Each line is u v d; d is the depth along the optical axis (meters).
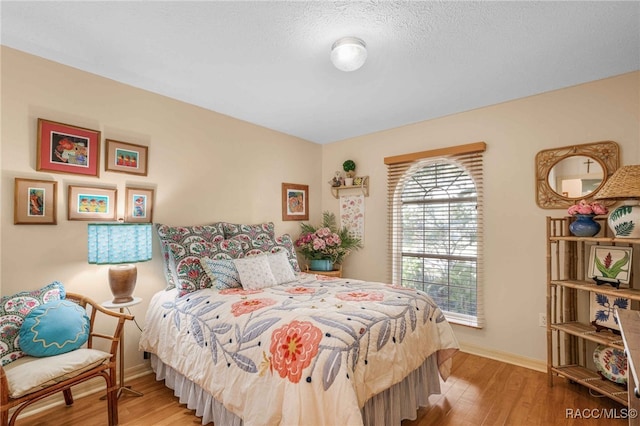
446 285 3.20
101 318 2.28
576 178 2.44
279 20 1.68
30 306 1.81
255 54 2.02
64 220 2.13
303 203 3.97
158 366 2.30
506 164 2.79
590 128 2.39
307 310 1.76
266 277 2.54
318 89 2.55
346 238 3.81
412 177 3.48
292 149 3.86
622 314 1.51
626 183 1.93
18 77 1.97
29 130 2.00
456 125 3.09
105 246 2.01
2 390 1.41
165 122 2.68
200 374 1.81
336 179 3.95
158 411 1.98
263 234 3.12
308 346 1.45
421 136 3.34
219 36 1.83
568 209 2.23
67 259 2.14
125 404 2.05
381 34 1.80
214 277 2.42
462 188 3.12
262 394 1.48
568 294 2.39
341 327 1.54
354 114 3.14
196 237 2.60
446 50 1.96
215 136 3.04
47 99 2.07
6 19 1.66
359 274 3.84
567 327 2.24
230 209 3.16
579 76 2.32
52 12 1.61
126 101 2.45
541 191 2.60
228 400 1.61
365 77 2.34
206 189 2.96
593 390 2.21
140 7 1.57
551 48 1.94
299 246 3.79
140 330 2.47
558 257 2.40
